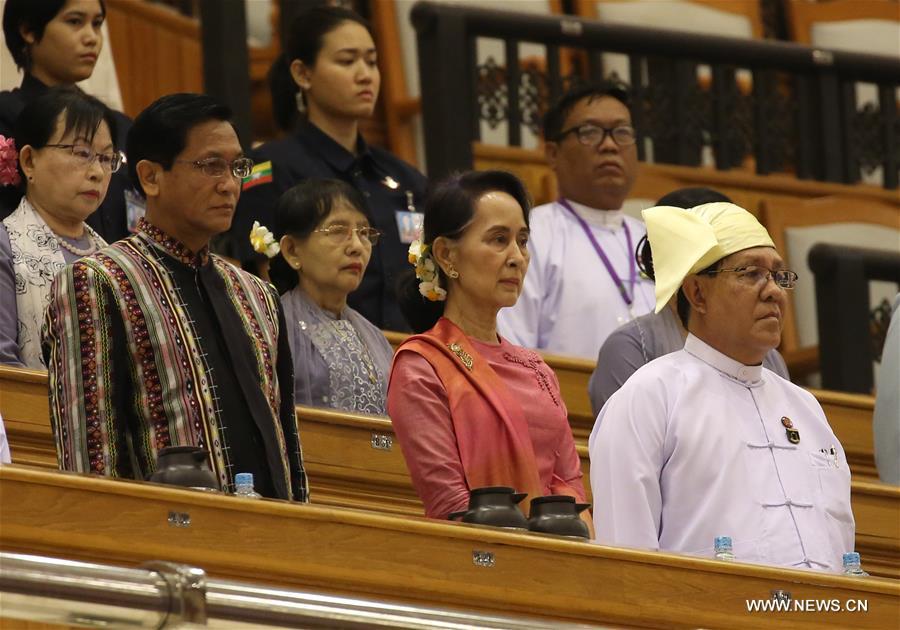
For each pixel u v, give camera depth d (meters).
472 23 19.94
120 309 9.17
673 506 9.95
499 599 8.43
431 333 10.48
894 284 20.98
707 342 10.41
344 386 12.46
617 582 8.69
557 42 20.77
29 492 7.64
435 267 10.70
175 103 9.70
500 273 10.49
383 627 7.60
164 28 24.11
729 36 22.14
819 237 22.11
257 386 9.42
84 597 7.04
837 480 10.35
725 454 10.02
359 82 15.45
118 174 13.75
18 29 14.15
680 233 10.46
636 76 21.59
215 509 7.93
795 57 22.52
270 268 13.08
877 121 23.23
